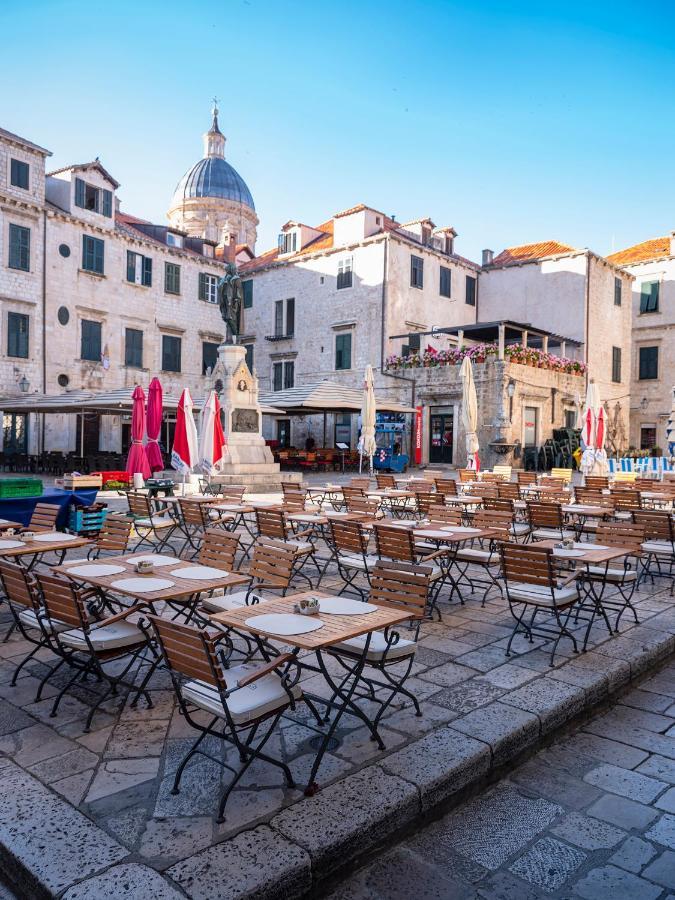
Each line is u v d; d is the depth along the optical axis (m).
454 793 3.87
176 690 3.88
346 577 7.89
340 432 35.03
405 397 32.34
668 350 39.53
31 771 3.84
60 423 30.36
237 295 19.91
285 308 37.94
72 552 10.20
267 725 4.46
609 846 3.53
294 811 3.41
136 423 13.08
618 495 12.52
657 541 9.27
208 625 6.16
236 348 19.50
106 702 4.84
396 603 5.26
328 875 3.16
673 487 14.60
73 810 3.40
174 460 14.01
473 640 6.41
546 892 3.18
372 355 33.75
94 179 31.78
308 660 5.72
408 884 3.23
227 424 19.23
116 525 7.30
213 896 2.77
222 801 3.35
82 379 31.34
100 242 32.16
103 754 4.05
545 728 4.64
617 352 37.25
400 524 8.89
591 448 17.33
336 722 3.79
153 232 37.84
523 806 3.92
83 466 23.09
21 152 28.64
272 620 4.18
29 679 5.30
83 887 2.81
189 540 10.34
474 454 19.88
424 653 5.98
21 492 10.38
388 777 3.75
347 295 34.88
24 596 5.08
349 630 3.96
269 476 18.72
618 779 4.23
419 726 4.43
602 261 35.62
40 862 2.97
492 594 8.43
